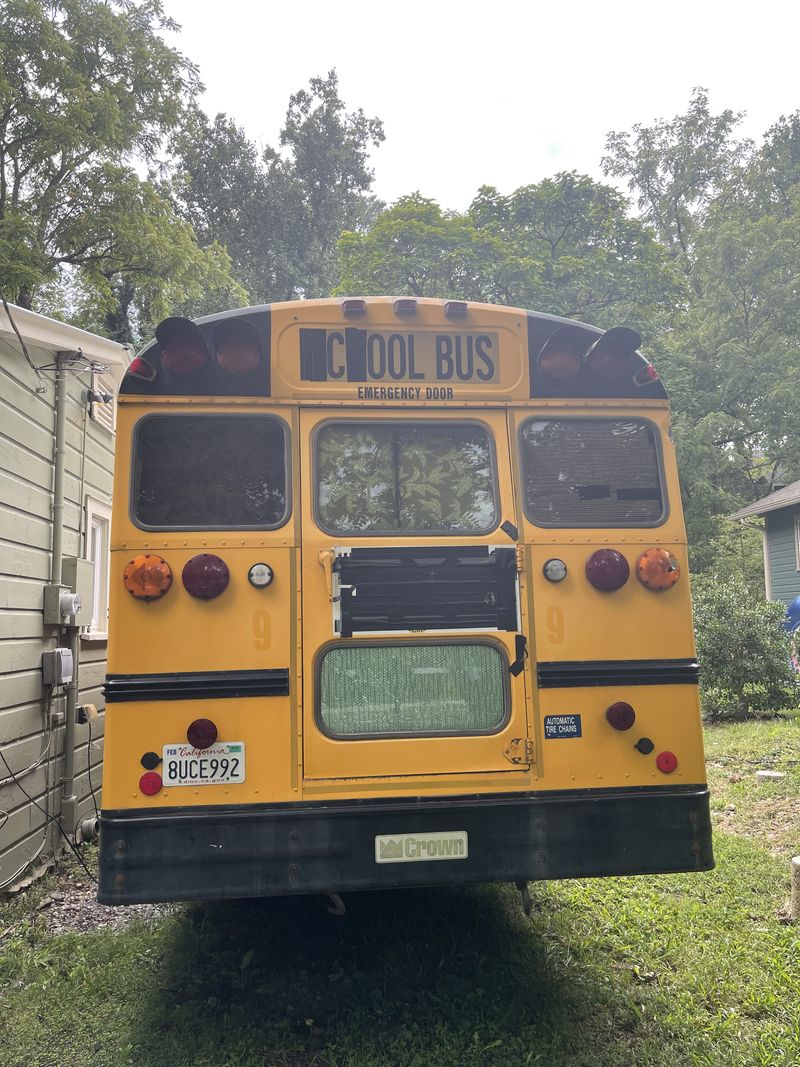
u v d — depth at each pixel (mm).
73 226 17562
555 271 21516
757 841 5691
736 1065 3084
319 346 3666
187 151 22391
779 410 23406
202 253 20016
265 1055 3227
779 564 20031
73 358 6070
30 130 17156
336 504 3564
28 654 5488
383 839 3289
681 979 3729
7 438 5207
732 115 33469
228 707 3314
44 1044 3344
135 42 19281
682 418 22625
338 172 36688
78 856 5641
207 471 3506
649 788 3488
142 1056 3229
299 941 4219
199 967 3959
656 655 3586
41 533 5785
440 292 21312
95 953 4129
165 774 3246
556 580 3590
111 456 7754
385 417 3660
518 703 3479
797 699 10758
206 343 3570
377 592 3477
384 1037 3318
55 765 5965
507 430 3729
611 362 3797
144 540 3400
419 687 3471
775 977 3684
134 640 3307
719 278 25875
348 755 3348
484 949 4066
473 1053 3184
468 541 3572
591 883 4957
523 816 3373
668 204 34094
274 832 3242
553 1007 3488
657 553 3619
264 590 3416
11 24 16734
